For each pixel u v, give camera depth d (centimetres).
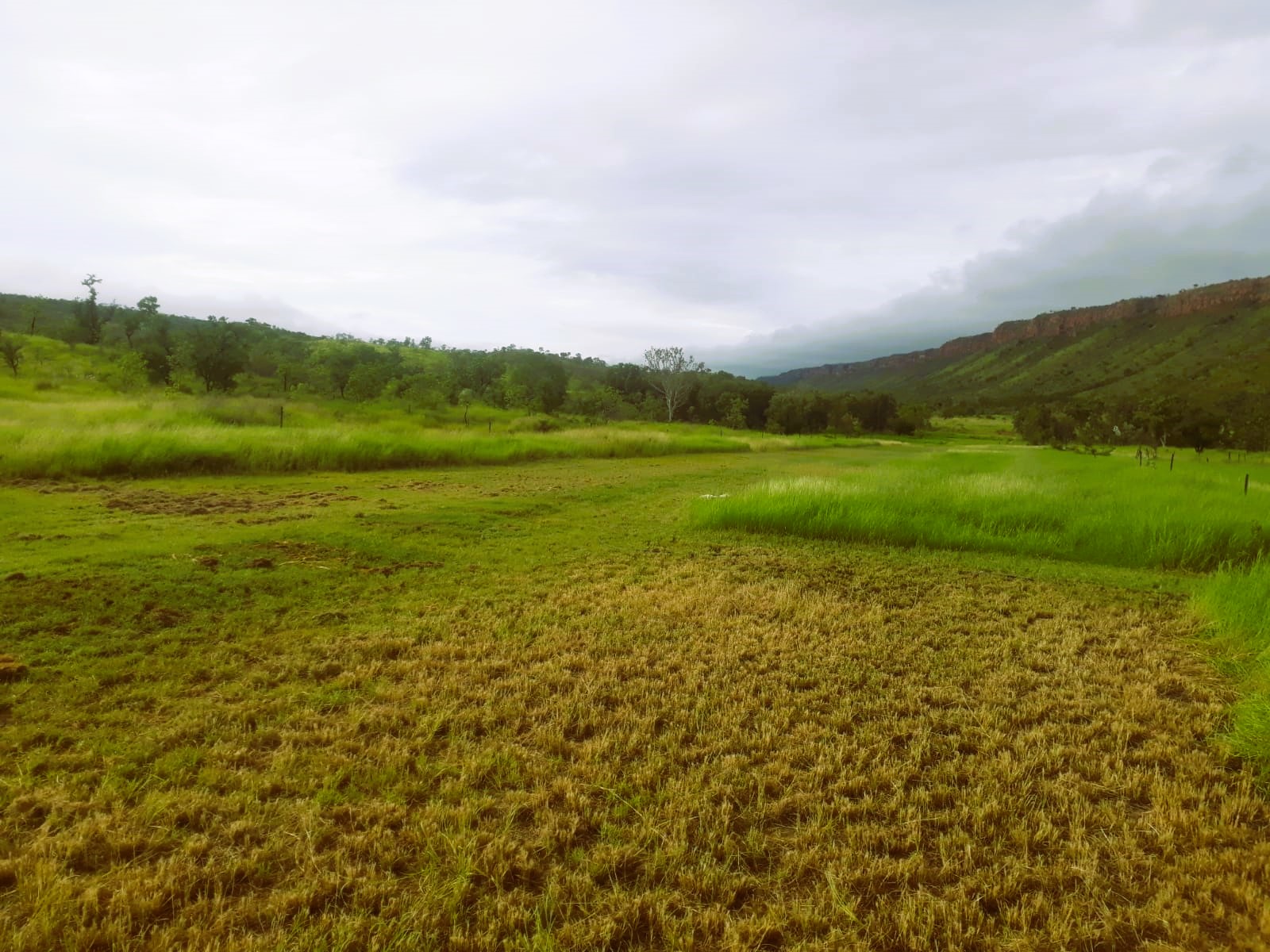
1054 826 343
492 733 424
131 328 7194
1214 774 395
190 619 610
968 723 457
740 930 266
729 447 3956
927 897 284
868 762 403
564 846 317
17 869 282
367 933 258
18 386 4288
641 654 567
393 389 6269
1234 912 282
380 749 392
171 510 1149
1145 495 1458
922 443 7281
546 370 10850
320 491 1500
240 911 265
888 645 609
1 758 368
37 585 655
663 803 352
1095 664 575
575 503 1513
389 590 741
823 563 956
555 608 693
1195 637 658
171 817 322
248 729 416
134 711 434
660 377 9275
